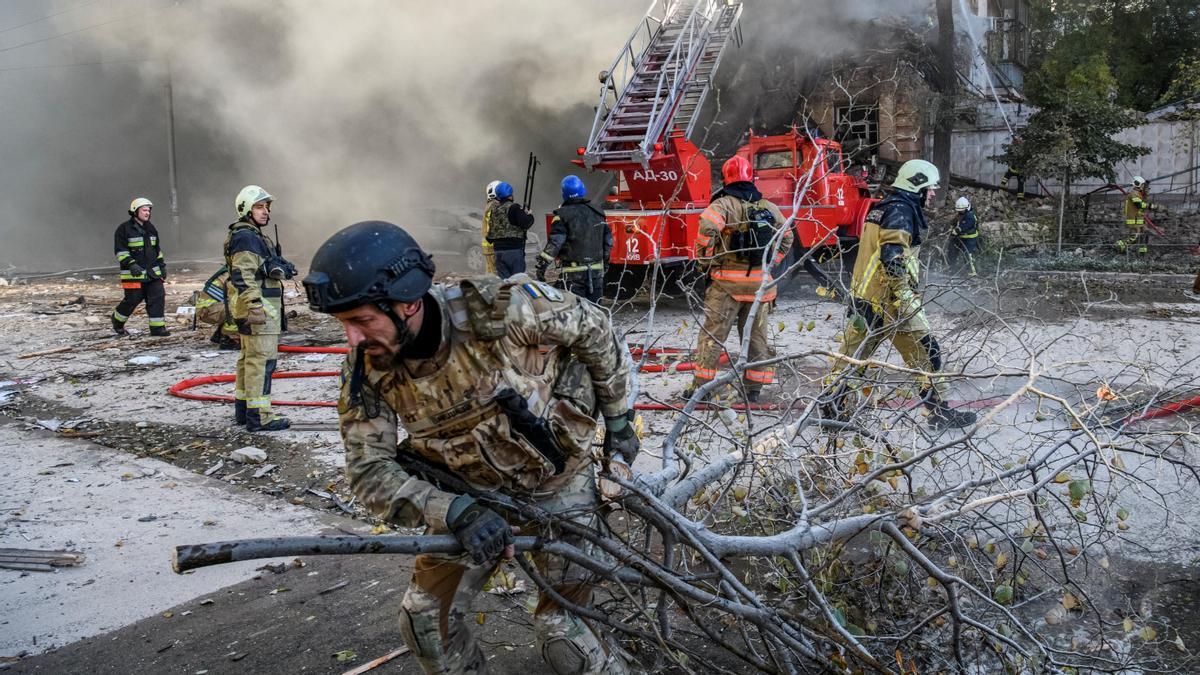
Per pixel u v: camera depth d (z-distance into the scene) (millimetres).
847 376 3664
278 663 3139
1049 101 19234
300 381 7973
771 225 5762
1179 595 3365
